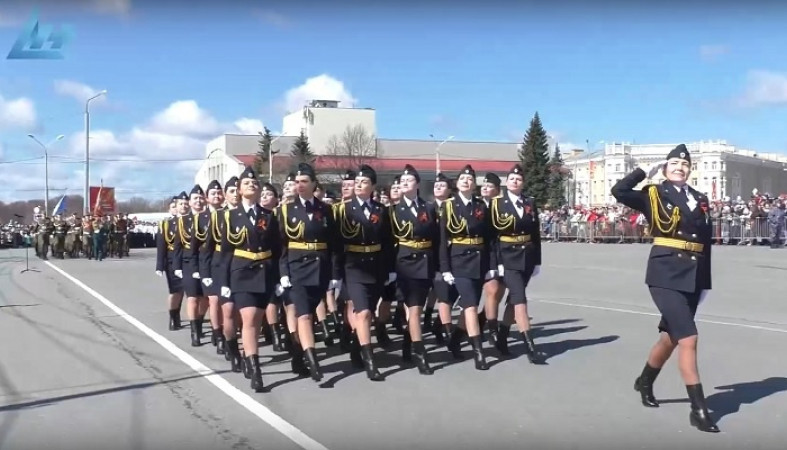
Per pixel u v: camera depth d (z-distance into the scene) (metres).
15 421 6.75
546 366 8.95
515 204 9.22
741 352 9.55
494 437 6.20
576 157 91.75
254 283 7.92
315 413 6.96
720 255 25.36
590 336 10.91
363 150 73.69
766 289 16.34
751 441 6.05
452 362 9.29
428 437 6.21
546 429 6.40
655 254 6.59
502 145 86.50
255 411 7.05
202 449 5.94
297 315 8.23
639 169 6.80
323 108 79.19
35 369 8.96
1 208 70.12
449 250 8.87
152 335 11.45
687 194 6.52
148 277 22.78
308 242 8.09
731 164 71.12
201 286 10.53
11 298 16.80
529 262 9.32
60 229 34.66
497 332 10.05
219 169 81.31
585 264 24.23
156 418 6.84
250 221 7.93
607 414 6.85
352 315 8.98
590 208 42.38
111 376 8.58
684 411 6.93
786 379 8.14
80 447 6.00
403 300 9.28
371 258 8.44
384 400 7.43
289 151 77.81
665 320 6.55
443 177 9.62
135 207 94.69
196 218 10.38
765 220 30.56
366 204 8.44
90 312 14.17
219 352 9.91
